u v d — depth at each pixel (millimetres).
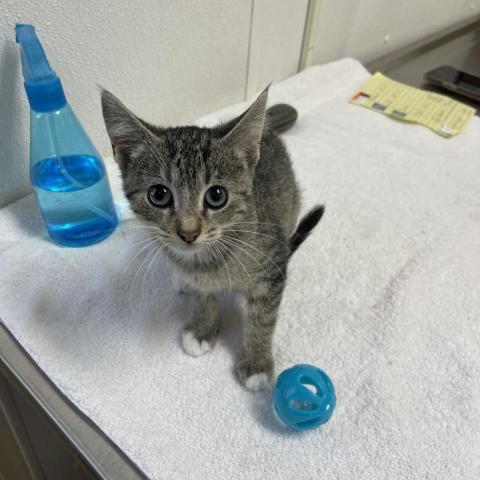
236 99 542
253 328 313
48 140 342
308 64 600
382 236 408
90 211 364
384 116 551
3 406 342
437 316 343
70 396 277
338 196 449
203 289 321
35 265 356
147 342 318
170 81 454
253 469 256
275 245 316
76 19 352
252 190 311
